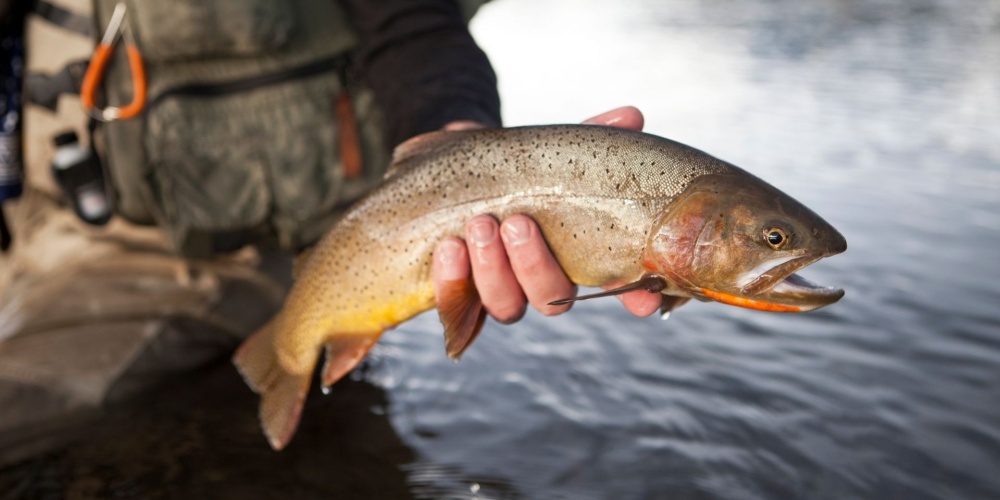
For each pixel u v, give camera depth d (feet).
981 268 3.34
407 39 2.35
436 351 2.77
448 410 2.39
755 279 1.50
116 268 2.77
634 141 1.58
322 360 2.69
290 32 2.52
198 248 2.66
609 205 1.56
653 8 17.08
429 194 1.66
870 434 2.21
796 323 2.90
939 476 2.03
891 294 3.10
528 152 1.61
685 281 1.54
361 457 2.17
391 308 1.73
